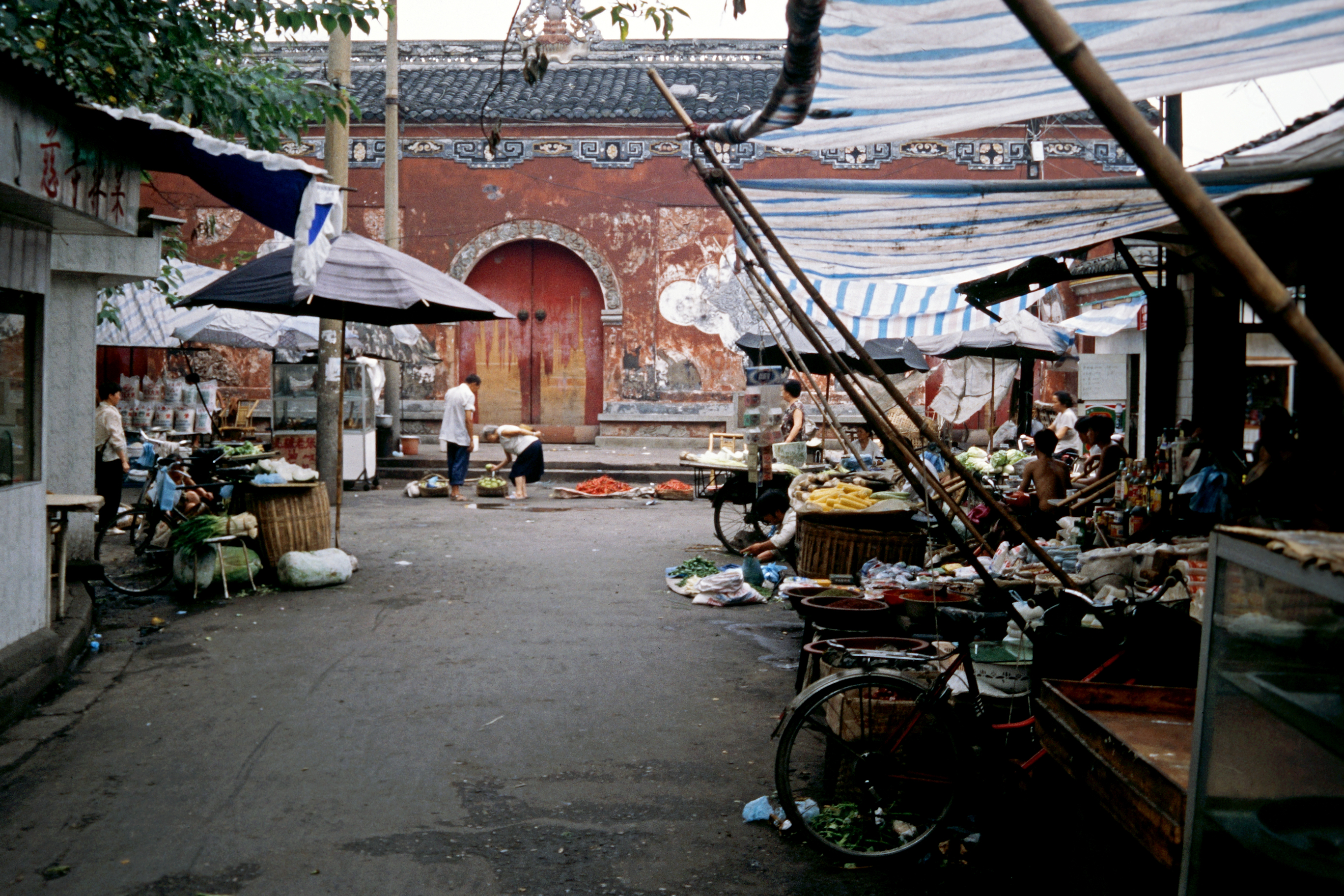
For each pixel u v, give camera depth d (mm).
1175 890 2680
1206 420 8312
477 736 5512
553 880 3926
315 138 22688
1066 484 9383
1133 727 3314
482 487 16562
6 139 4703
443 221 22797
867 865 4113
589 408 23469
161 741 5348
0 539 5816
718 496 11922
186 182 22312
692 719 5879
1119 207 4871
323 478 15352
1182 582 4738
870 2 2762
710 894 3857
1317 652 1967
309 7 8695
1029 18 1596
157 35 8117
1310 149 4723
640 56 24203
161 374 22297
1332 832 1898
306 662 6910
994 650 4711
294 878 3883
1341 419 5887
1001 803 4203
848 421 20281
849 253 6137
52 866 3928
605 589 9555
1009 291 9586
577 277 23375
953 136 21672
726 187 4258
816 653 4941
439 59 24281
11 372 6039
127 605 8648
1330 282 5445
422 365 23312
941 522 4602
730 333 22703
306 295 8586
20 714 5617
